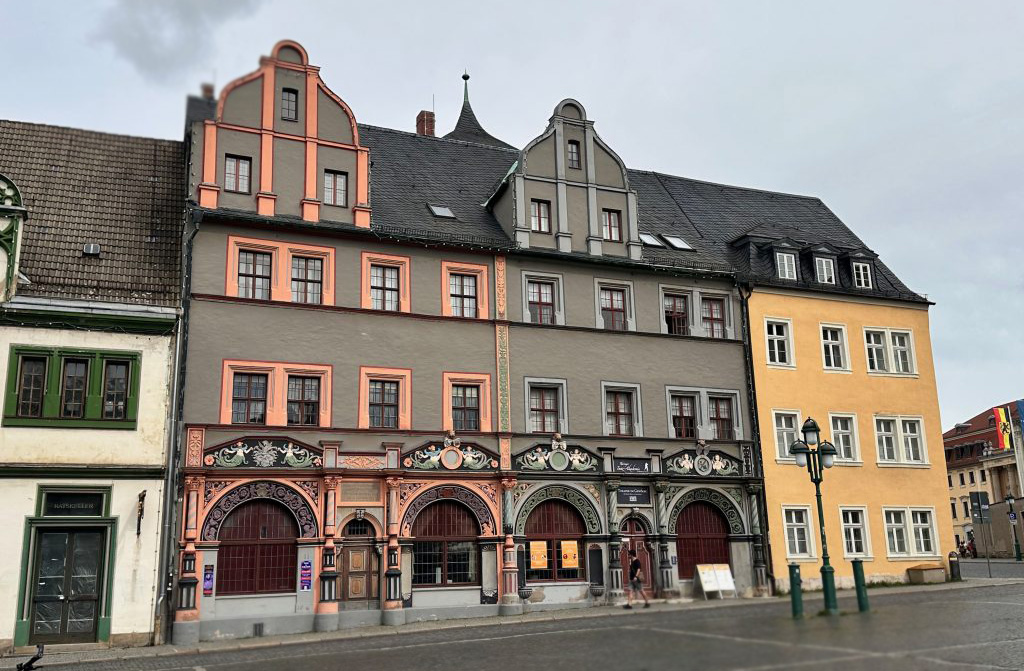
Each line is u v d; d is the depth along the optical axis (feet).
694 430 106.63
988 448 273.33
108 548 76.64
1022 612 71.61
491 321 97.86
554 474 96.17
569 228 105.09
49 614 74.74
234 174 90.38
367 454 87.81
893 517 115.96
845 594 99.76
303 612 82.33
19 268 80.07
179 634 76.64
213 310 85.66
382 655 61.57
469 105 147.43
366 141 114.42
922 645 53.26
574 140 108.68
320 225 91.25
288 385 88.02
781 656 49.52
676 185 135.13
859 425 116.37
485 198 112.27
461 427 94.68
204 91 90.53
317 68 96.12
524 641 64.90
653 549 99.55
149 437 79.87
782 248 118.83
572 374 100.73
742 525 105.19
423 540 88.89
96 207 90.48
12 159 92.53
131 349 81.05
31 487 75.46
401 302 94.68
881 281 125.80
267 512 83.46
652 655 52.39
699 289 110.93
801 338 115.65
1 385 76.33
